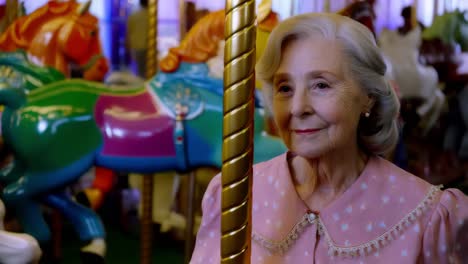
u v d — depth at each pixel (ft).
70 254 13.57
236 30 3.71
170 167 9.32
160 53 17.26
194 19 17.49
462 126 16.15
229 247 3.93
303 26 4.12
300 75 4.10
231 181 3.85
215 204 4.90
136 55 17.12
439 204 4.20
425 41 17.48
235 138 3.80
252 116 3.84
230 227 3.90
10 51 9.52
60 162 9.02
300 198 4.44
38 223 9.24
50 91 9.25
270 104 4.44
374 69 4.15
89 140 9.11
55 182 9.09
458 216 4.19
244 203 3.89
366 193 4.29
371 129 4.47
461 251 4.26
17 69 9.36
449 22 17.44
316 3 17.03
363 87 4.18
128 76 16.21
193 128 9.23
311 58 4.07
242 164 3.84
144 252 11.77
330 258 4.25
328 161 4.37
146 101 9.42
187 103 9.27
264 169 4.80
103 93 9.46
